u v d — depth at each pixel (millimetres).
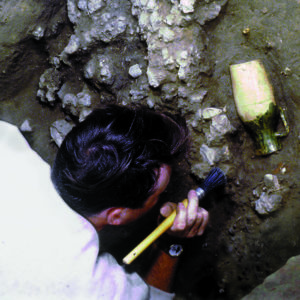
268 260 1374
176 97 1411
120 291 841
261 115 1315
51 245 787
